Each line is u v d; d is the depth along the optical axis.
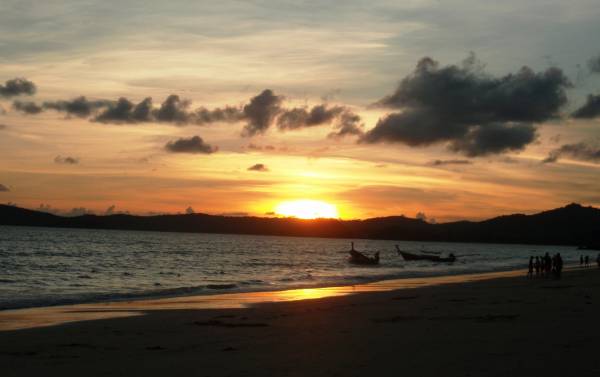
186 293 34.00
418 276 54.81
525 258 137.38
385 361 11.31
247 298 30.23
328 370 10.64
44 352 13.36
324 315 20.53
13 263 65.31
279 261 91.44
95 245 131.88
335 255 127.38
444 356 11.68
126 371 11.00
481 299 26.34
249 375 10.38
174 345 14.18
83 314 22.30
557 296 27.48
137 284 42.53
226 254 113.25
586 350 12.13
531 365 10.66
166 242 176.00
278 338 14.85
